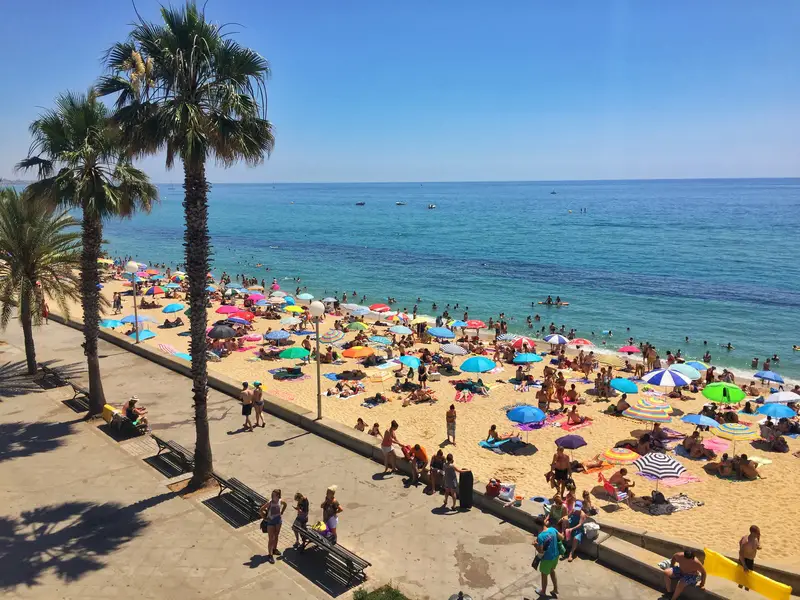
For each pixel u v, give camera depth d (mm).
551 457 19922
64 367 24172
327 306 49406
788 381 34781
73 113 16406
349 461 15664
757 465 19062
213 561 11039
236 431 17672
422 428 22562
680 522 15477
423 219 175250
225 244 110750
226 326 31859
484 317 52188
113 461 15398
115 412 17453
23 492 13641
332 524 11305
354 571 10352
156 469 14984
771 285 65812
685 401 26641
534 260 87562
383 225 154375
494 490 12992
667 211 192125
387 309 43188
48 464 15148
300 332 39156
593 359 33125
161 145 13328
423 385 27562
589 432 22359
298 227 149000
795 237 111062
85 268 17812
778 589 9188
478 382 27750
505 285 67750
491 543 11664
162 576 10555
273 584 10344
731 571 9750
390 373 29750
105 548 11414
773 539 14562
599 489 17500
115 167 17062
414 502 13398
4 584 10250
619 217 169250
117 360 25531
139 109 13172
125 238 126188
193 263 13555
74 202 16625
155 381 22609
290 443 16828
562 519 11344
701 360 39188
